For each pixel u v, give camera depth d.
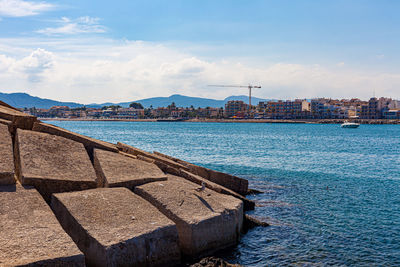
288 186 25.58
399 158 48.19
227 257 11.78
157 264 9.48
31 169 11.07
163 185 12.94
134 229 9.30
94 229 8.98
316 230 15.43
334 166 38.44
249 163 40.00
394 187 25.62
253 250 12.73
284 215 17.72
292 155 50.34
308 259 12.32
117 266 8.39
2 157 11.05
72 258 7.41
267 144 73.56
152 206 11.07
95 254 8.54
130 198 11.16
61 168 11.97
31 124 14.81
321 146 69.88
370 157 49.50
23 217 8.77
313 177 30.00
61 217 9.91
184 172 16.72
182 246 10.80
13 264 6.73
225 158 45.25
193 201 12.22
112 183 12.06
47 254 7.35
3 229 8.06
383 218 17.45
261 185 25.80
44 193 10.79
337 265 11.96
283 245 13.48
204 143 74.88
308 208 19.17
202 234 10.95
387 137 107.81
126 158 15.14
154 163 16.30
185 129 162.88
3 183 10.22
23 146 12.34
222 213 11.96
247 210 18.30
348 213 18.30
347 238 14.51
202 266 10.19
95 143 15.51
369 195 22.67
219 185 18.80
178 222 10.86
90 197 10.56
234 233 12.70
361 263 12.18
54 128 14.98
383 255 12.88
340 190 24.25
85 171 12.45
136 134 116.44
